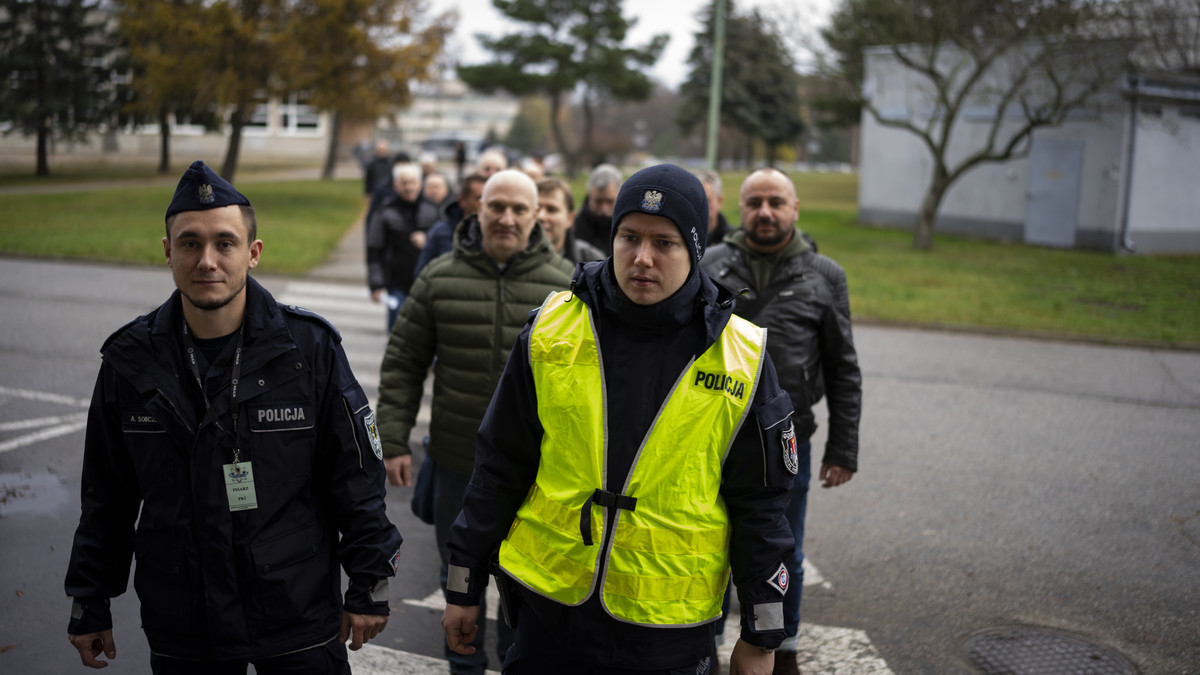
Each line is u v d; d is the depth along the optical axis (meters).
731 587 4.60
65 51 31.77
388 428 3.71
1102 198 20.36
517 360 2.39
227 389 2.35
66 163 39.22
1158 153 20.31
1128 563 4.99
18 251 15.18
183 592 2.35
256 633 2.38
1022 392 8.81
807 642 4.10
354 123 28.64
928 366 9.84
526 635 2.38
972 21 18.91
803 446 3.79
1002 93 19.47
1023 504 5.85
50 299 11.59
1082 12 18.12
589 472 2.26
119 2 25.19
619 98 53.53
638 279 2.23
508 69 50.00
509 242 3.61
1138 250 20.39
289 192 28.62
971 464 6.62
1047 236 21.39
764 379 2.32
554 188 4.92
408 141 59.31
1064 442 7.21
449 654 3.65
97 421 2.38
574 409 2.28
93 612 2.46
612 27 51.31
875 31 20.28
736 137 64.25
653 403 2.27
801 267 3.80
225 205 2.31
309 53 25.64
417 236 8.31
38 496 5.46
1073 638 4.16
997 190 22.39
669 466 2.25
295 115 48.78
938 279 15.77
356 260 16.11
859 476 6.34
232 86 24.91
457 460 3.64
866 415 7.86
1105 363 10.26
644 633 2.25
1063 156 20.94
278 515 2.40
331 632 2.50
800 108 53.41
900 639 4.14
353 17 25.64
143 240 16.83
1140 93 19.34
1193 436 7.49
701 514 2.27
